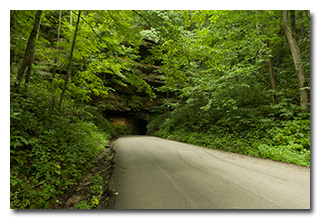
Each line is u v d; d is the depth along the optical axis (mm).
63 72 13336
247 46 8000
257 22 8406
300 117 6754
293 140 5930
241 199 2447
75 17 8445
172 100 19797
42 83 7898
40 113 5035
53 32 12938
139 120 28719
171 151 6926
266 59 8312
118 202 2514
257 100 9305
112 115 24828
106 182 3512
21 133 3498
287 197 2494
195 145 9328
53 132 4723
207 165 4480
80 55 8508
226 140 8055
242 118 8828
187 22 7328
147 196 2656
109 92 20406
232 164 4590
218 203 2342
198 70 11875
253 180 3258
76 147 5145
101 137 10484
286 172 3781
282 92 8648
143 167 4426
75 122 7773
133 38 6184
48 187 2824
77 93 9070
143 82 7426
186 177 3492
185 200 2467
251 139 7184
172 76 7152
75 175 3734
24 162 3039
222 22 8648
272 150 5719
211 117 11320
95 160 5637
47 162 3387
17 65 7488
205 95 12445
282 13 8219
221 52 7164
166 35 5340
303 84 7238
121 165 4758
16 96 4602
